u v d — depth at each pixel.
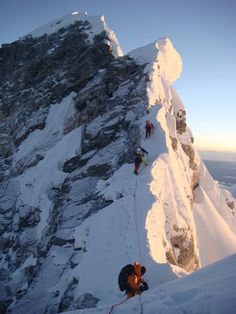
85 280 13.91
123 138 25.30
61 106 36.88
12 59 51.25
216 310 6.40
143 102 26.48
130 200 16.75
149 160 20.62
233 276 7.58
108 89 31.50
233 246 24.80
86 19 48.06
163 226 16.19
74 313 8.53
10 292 20.92
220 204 31.20
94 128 27.67
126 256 13.80
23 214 27.62
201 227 25.45
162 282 12.39
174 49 36.31
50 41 48.31
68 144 28.44
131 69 32.41
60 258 19.11
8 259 26.34
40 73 43.19
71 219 20.98
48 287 17.67
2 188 32.16
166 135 22.66
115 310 7.73
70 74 39.31
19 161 34.78
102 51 38.88
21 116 39.97
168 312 6.77
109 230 15.73
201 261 23.16
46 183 27.95
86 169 24.47
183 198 19.31
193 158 29.55
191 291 7.52
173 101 31.12
